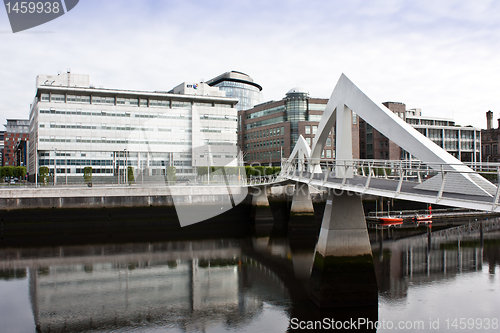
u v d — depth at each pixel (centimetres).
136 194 4662
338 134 2362
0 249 3566
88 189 4494
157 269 2889
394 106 9088
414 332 1738
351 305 1981
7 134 18938
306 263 3089
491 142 9619
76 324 1861
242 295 2275
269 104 9819
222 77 16238
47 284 2503
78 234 4334
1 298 2234
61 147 6812
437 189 1584
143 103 7562
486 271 2731
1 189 4172
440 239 3984
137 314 1986
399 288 2355
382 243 3784
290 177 3103
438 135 8800
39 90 6856
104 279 2617
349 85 2209
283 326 1819
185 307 2083
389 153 8744
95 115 6988
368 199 5950
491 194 1393
